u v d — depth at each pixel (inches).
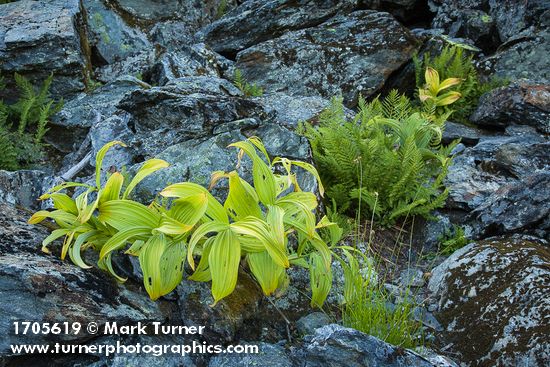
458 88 282.2
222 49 315.0
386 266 188.4
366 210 207.0
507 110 261.0
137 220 143.7
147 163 148.9
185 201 141.2
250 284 159.2
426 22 350.6
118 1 331.6
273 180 150.0
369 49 292.2
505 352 145.9
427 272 185.3
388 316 151.9
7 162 231.9
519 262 162.2
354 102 287.9
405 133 212.1
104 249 139.4
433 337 157.6
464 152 237.3
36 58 271.7
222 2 348.2
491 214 193.9
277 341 151.7
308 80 288.8
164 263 142.0
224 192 181.9
